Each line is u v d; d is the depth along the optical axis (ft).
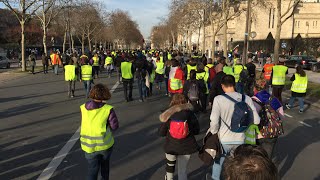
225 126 14.92
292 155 23.76
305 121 35.58
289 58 126.62
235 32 270.05
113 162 21.47
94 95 15.12
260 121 16.33
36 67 126.21
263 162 6.03
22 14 99.86
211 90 31.14
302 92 40.47
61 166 20.53
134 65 45.42
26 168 20.17
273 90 41.83
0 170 19.85
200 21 173.37
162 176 19.16
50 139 26.53
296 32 277.64
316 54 160.66
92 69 47.78
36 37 255.91
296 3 70.69
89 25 206.59
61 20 179.42
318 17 276.41
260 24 269.85
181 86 39.22
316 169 20.99
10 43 252.01
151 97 49.93
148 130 29.73
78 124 31.73
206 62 41.42
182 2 157.17
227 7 117.91
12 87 62.64
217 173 15.10
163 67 57.06
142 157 22.44
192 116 16.30
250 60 45.03
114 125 15.31
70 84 49.16
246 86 43.39
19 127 30.63
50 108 40.24
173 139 16.33
